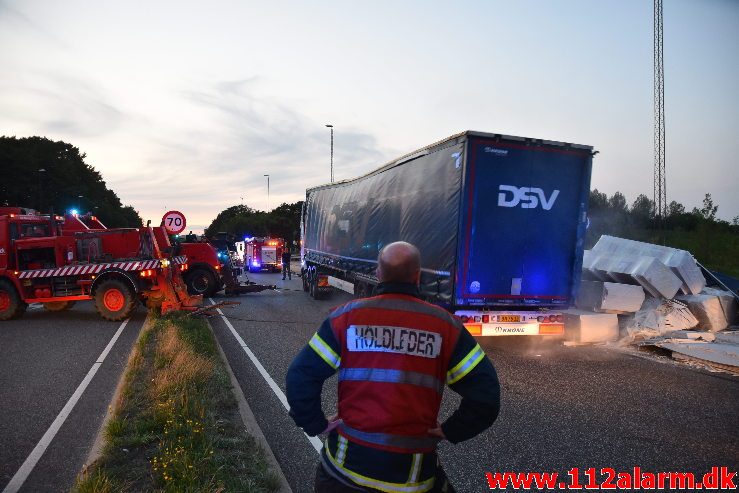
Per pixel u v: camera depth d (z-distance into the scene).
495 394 1.96
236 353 8.62
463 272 8.24
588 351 8.85
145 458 4.04
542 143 8.33
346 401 2.02
